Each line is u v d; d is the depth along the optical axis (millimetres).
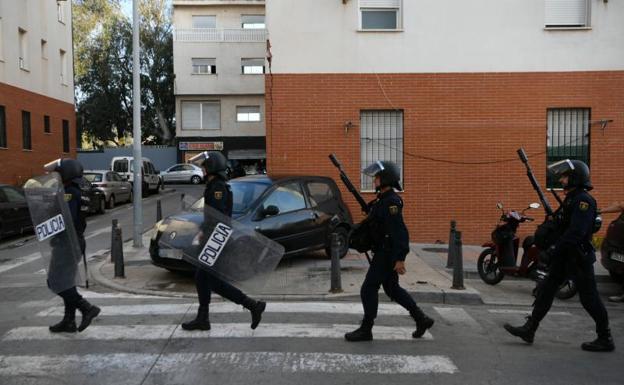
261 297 7637
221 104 38156
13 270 10070
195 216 8797
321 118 12453
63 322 5957
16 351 5379
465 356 5328
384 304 7461
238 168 35375
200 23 38469
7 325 6320
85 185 18125
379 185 5602
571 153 12703
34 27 23766
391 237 5492
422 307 7406
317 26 12406
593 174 12617
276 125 12438
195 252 5902
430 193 12555
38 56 24172
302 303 7426
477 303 7738
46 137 24812
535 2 12469
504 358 5297
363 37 12438
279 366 4984
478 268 9031
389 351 5434
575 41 12516
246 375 4773
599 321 5551
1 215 13273
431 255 11055
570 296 7887
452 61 12477
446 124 12508
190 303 7395
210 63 37969
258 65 37969
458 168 12523
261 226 8844
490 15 12469
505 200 12531
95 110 43812
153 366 4969
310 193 10023
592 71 12547
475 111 12516
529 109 12523
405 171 12547
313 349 5457
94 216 18906
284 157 12445
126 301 7512
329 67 12438
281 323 6379
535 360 5250
